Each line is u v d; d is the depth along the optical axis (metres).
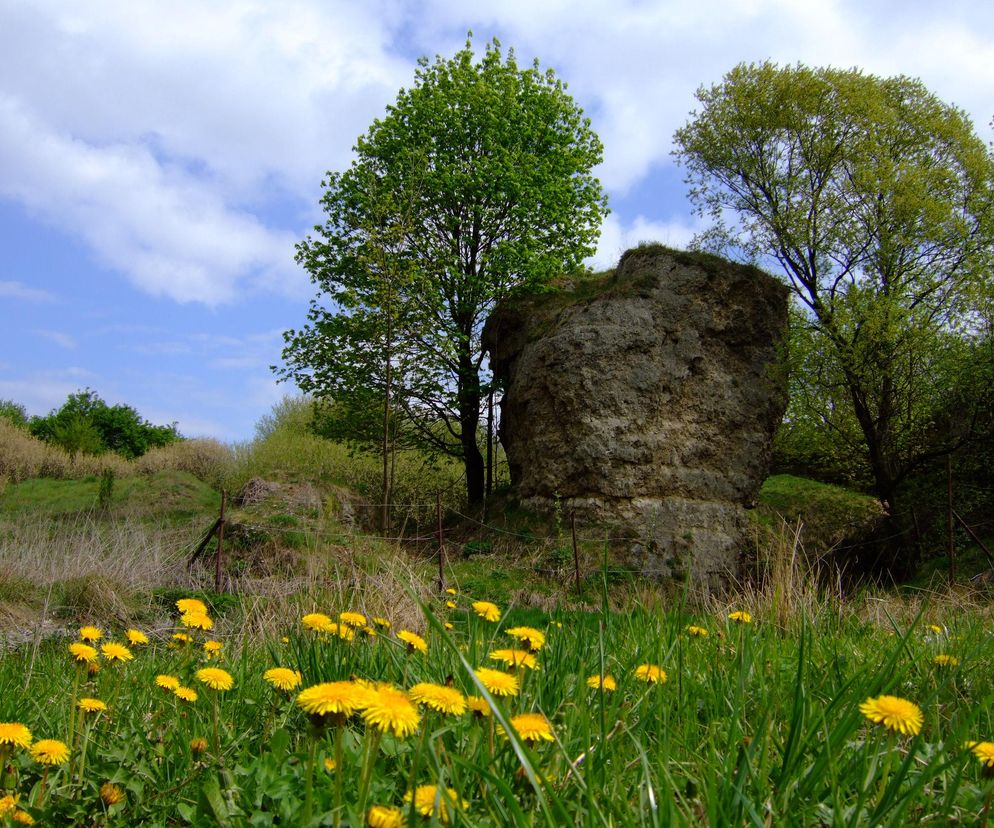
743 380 16.80
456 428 22.20
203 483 21.42
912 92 19.59
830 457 20.23
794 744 2.06
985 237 18.41
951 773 2.16
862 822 1.87
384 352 18.61
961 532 17.56
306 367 19.81
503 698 2.01
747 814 1.84
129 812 2.11
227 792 1.99
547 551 14.91
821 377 17.95
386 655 3.18
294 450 22.89
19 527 13.31
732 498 16.31
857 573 17.75
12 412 38.75
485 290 19.20
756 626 4.62
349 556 9.95
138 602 9.30
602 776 2.00
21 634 7.86
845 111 18.77
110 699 2.82
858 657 3.98
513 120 20.33
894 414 18.89
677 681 2.90
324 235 19.83
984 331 18.33
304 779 2.02
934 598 7.51
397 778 2.06
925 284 18.45
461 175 19.05
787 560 6.55
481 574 13.90
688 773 2.11
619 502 15.59
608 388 15.95
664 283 16.61
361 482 20.89
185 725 2.60
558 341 16.39
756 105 19.53
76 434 29.25
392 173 19.56
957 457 18.70
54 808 2.04
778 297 17.34
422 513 19.97
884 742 2.31
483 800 1.87
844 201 18.95
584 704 2.36
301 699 1.66
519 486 17.25
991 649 3.85
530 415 16.83
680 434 16.09
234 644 5.11
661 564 14.93
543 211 19.92
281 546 11.65
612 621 3.93
